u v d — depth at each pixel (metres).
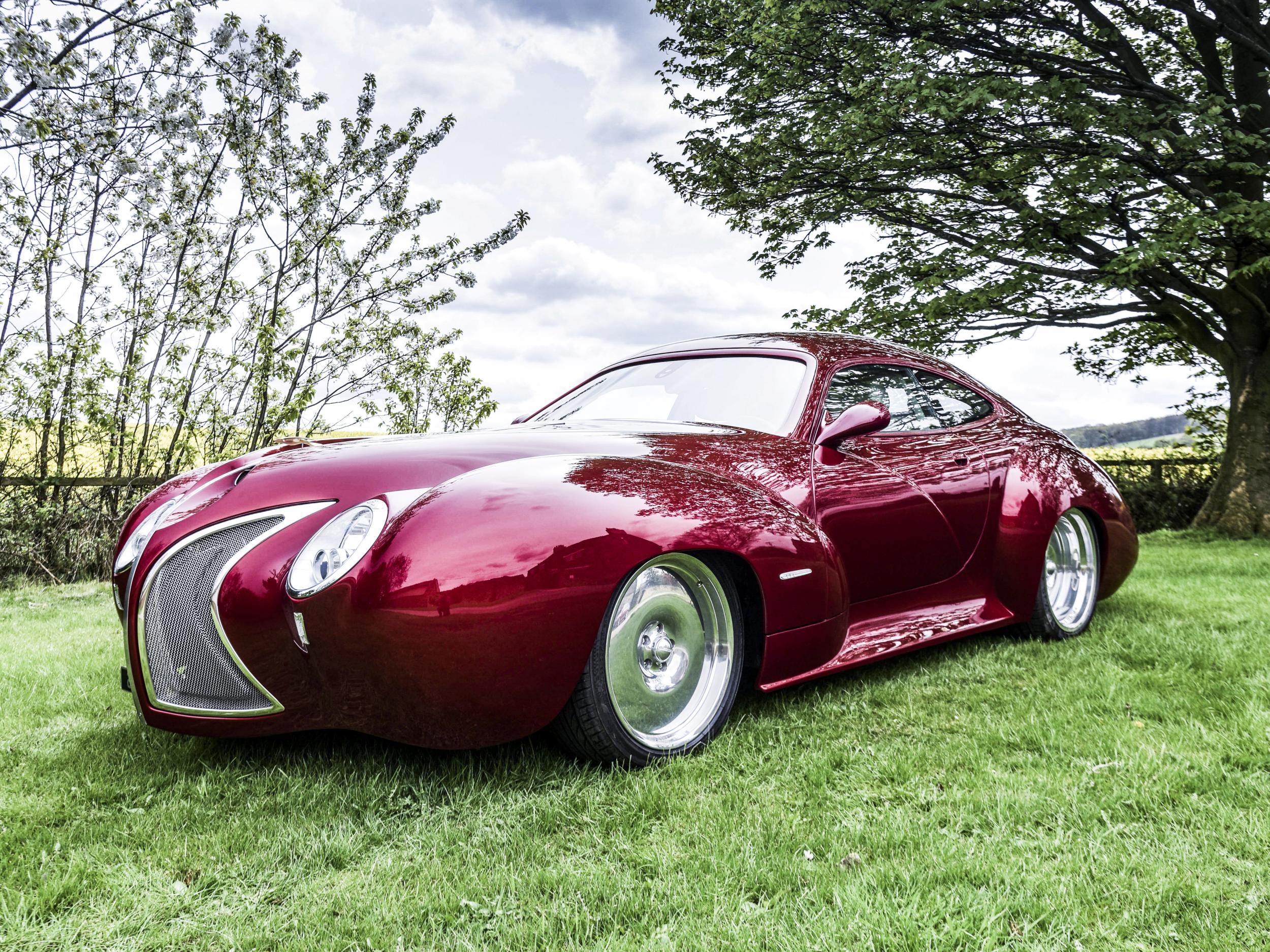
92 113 9.04
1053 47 11.15
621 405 3.52
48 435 8.00
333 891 1.69
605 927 1.55
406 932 1.54
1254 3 10.02
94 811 2.09
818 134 10.41
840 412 3.21
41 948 1.51
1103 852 1.78
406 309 10.85
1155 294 10.90
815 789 2.15
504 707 2.08
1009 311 11.12
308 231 10.47
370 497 2.28
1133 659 3.42
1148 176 9.64
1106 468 12.48
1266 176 9.73
